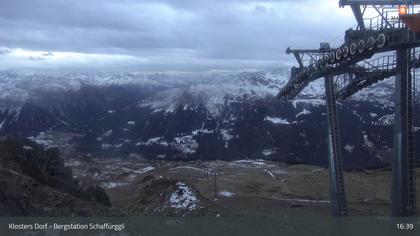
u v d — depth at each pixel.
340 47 45.72
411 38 35.72
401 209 36.44
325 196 100.06
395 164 37.25
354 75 56.38
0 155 41.31
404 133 36.97
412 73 38.75
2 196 28.11
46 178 42.56
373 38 39.12
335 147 55.00
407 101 37.28
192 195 42.88
